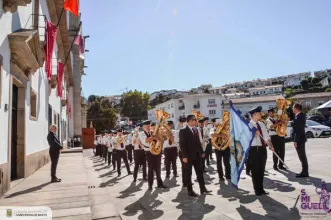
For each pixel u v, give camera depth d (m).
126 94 83.19
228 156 8.09
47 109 13.87
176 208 5.34
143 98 81.94
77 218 4.34
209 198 5.91
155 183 8.27
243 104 56.19
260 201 5.39
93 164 15.69
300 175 7.45
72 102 34.84
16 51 7.23
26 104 9.05
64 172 9.73
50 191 6.40
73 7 10.05
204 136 9.80
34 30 7.85
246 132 5.94
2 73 6.46
